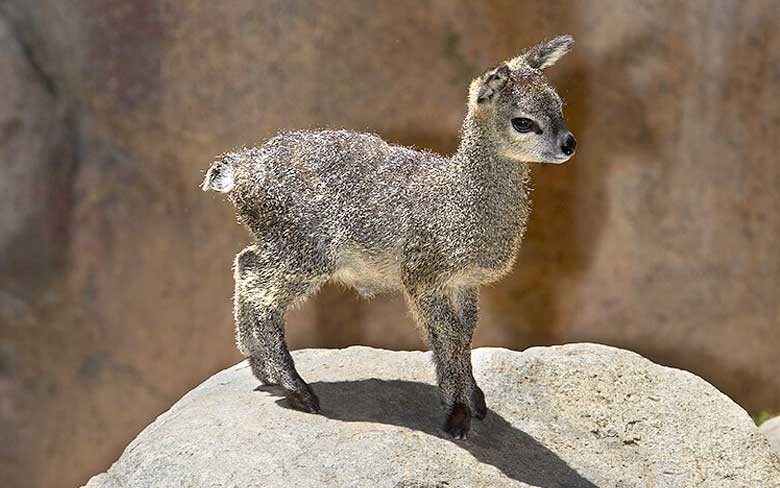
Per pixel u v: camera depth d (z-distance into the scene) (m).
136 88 13.30
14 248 13.59
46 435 13.99
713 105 13.57
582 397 8.77
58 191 13.54
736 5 13.40
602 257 13.78
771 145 13.72
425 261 7.70
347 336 13.74
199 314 13.62
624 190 13.65
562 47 7.88
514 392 8.75
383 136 13.30
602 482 7.96
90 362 13.82
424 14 13.03
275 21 13.05
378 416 8.09
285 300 8.10
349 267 8.08
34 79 13.38
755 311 14.06
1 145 13.41
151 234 13.54
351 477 7.29
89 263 13.64
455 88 13.18
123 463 8.02
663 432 8.53
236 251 13.45
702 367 14.18
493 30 13.10
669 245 13.80
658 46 13.40
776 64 13.56
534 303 13.84
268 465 7.42
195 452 7.66
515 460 7.94
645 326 13.99
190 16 13.08
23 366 13.88
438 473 7.44
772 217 13.88
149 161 13.42
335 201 7.87
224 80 13.18
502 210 7.66
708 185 13.72
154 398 13.86
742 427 8.59
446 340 7.82
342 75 13.16
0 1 13.33
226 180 8.16
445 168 7.76
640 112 13.52
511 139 7.45
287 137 8.22
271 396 8.40
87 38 13.27
